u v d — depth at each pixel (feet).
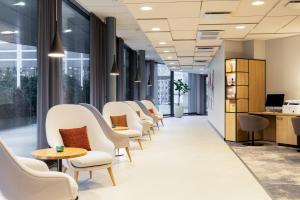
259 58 31.96
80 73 28.37
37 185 9.88
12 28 16.29
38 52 17.49
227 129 31.76
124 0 18.79
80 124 17.30
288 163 21.34
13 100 16.83
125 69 48.29
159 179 17.33
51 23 18.84
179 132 39.34
